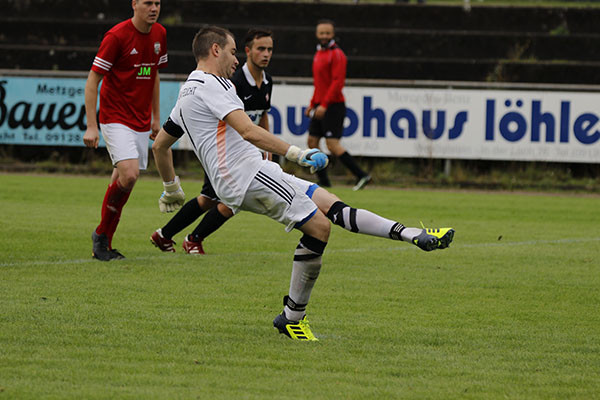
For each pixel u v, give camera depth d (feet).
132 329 46.70
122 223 93.56
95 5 199.31
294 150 44.19
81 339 44.11
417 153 147.23
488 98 144.97
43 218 94.63
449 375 39.47
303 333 45.75
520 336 47.80
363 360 41.78
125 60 67.36
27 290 56.54
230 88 46.47
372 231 46.44
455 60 176.35
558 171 148.97
